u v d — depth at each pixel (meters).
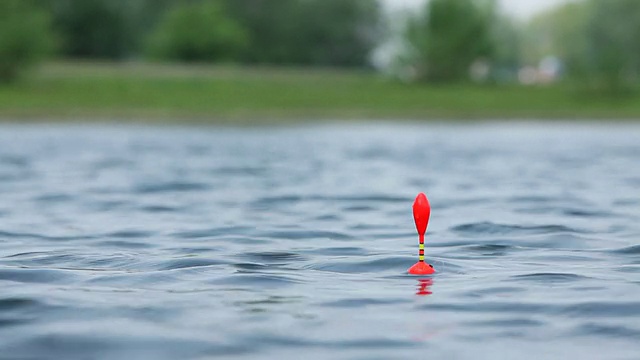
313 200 28.78
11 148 52.53
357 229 22.27
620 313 13.15
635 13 180.62
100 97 94.75
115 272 16.17
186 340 11.78
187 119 86.75
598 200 28.72
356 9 199.12
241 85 105.50
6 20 103.31
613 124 90.12
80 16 162.12
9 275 15.84
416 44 125.38
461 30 125.62
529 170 40.91
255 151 52.34
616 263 17.31
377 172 39.44
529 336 12.01
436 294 14.45
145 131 72.12
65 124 79.00
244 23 194.88
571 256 18.16
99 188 32.28
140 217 24.56
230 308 13.44
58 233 21.53
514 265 17.11
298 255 18.23
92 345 11.57
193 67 116.75
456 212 25.67
